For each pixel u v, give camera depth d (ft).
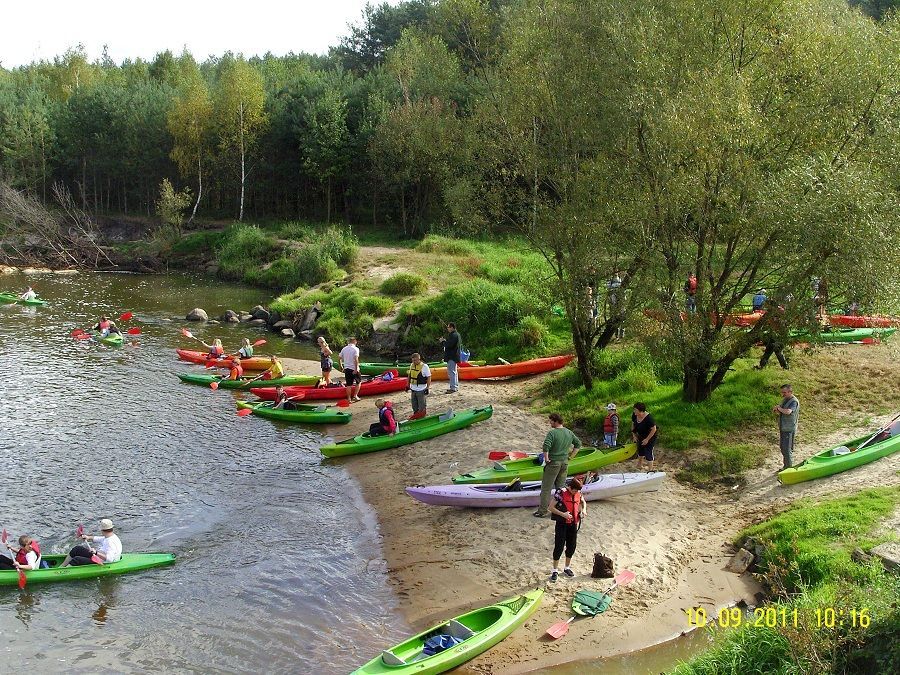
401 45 205.98
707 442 53.62
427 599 38.86
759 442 53.11
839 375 62.03
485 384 78.33
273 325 113.50
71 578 41.01
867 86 51.24
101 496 51.90
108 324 102.47
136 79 274.77
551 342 85.40
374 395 77.82
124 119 217.97
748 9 54.13
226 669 33.45
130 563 42.06
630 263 59.26
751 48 55.31
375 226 190.90
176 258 183.83
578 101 58.70
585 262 58.90
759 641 30.19
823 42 53.72
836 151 52.60
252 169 203.00
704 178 52.85
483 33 115.44
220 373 85.61
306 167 187.62
